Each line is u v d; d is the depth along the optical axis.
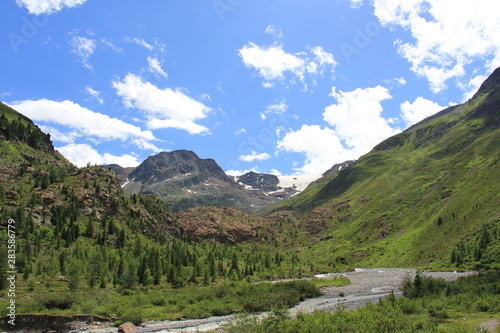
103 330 48.97
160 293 83.31
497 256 110.88
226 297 74.62
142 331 48.16
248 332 34.75
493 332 30.12
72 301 59.88
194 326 50.94
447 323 35.56
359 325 30.97
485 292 49.75
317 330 31.14
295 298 72.00
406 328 30.44
